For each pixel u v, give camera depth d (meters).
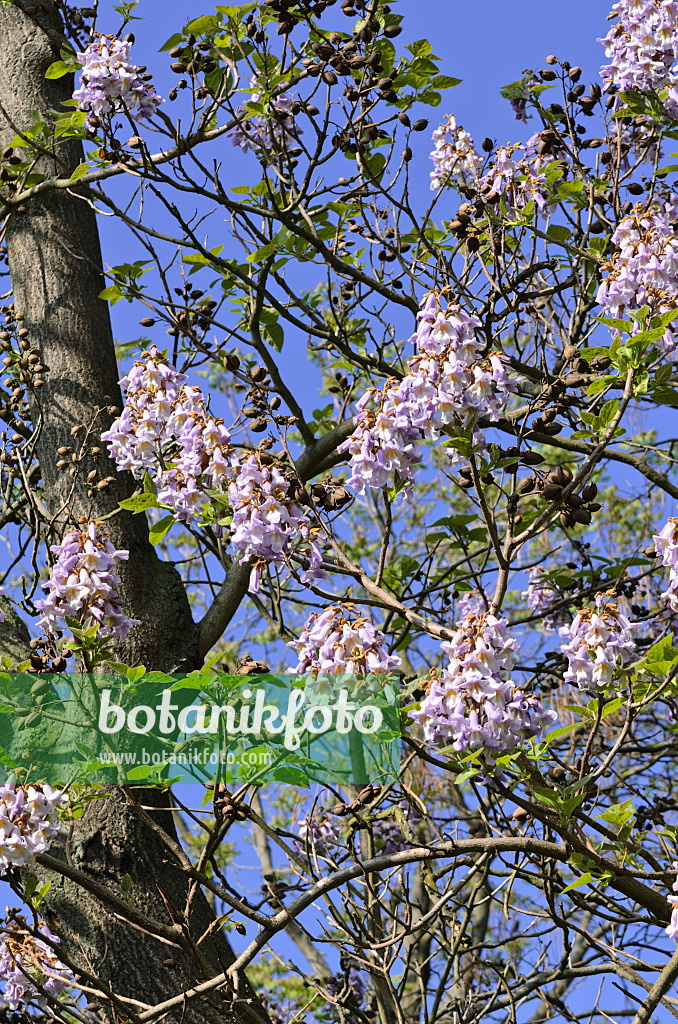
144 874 4.39
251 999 4.23
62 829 4.54
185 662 4.97
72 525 3.57
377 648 2.96
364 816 4.39
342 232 4.84
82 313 5.54
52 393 5.34
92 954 4.24
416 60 4.42
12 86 5.95
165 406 3.70
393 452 3.12
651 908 3.21
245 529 3.11
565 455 6.98
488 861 3.76
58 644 3.78
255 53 4.25
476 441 3.04
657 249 3.42
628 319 3.45
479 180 4.88
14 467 5.40
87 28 5.79
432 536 4.98
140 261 4.58
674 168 4.46
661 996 3.48
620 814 3.01
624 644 3.11
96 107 4.24
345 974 3.90
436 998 4.16
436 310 2.99
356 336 5.45
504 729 2.87
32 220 5.70
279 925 3.12
